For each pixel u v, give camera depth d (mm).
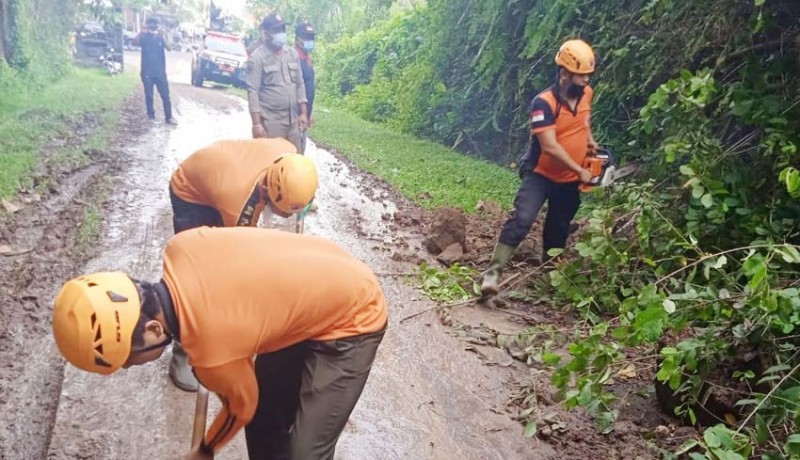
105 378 4543
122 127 14461
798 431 3641
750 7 6707
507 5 13000
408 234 8445
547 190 6102
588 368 4586
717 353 4055
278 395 3131
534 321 5945
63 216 7809
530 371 5125
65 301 2209
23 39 18453
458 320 5918
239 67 26688
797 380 3695
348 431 4238
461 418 4496
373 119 21656
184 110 18453
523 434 4320
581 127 5906
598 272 5875
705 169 5234
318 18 36312
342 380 2807
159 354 2383
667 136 6320
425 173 12047
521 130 13461
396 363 5141
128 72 28891
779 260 4641
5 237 6945
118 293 2242
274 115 8195
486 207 9430
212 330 2391
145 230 7582
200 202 4219
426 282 6523
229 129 15648
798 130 5355
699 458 3279
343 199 10047
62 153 10797
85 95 18797
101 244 6996
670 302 3748
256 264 2549
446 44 16453
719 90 6410
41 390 4445
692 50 7457
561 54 5703
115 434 3971
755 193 5473
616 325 5539
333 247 2916
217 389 2504
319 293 2670
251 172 3852
